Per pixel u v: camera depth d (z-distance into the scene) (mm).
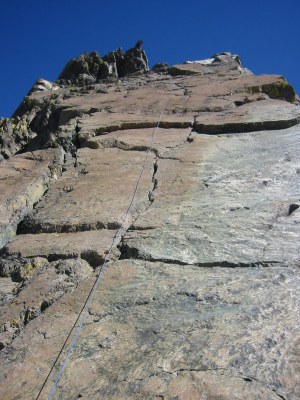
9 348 4031
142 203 6473
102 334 4020
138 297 4434
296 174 6797
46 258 5508
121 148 8742
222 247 5098
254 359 3445
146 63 18641
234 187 6586
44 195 7430
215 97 11047
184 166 7543
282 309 3977
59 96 13805
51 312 4410
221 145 8320
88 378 3572
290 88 11234
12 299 4781
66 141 9430
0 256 5828
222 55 16703
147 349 3750
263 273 4551
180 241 5305
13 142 10648
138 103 11078
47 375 3666
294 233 5199
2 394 3549
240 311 4023
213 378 3318
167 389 3289
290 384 3182
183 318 4047
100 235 5770
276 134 8570
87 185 7410
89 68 17891
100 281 4801
